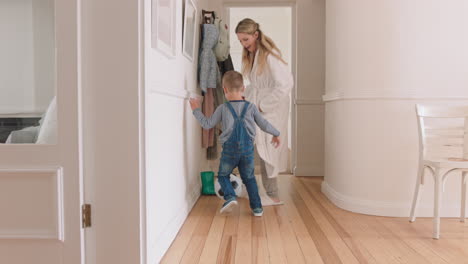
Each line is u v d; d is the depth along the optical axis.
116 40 1.50
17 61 1.55
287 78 2.89
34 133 1.54
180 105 2.51
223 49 3.56
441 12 2.58
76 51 1.49
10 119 1.55
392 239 2.17
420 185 2.47
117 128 1.52
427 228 2.38
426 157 2.63
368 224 2.47
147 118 1.55
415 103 2.63
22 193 1.51
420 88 2.62
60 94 1.50
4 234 1.52
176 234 2.25
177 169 2.39
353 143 2.80
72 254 1.53
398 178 2.66
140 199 1.53
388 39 2.64
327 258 1.87
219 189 3.21
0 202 1.52
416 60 2.61
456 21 2.58
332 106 3.18
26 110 1.54
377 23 2.66
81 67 1.51
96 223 1.54
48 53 1.54
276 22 6.80
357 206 2.76
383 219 2.59
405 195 2.66
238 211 2.84
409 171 2.65
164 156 2.01
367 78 2.70
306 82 4.35
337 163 3.03
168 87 2.00
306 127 4.38
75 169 1.51
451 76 2.60
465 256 1.90
